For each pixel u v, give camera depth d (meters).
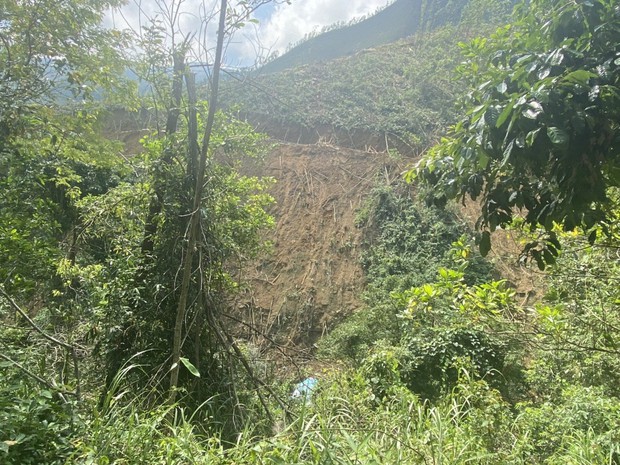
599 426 4.36
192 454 3.20
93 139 6.85
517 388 7.57
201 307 5.66
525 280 12.16
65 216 8.43
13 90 5.43
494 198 2.87
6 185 6.41
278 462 2.88
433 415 3.97
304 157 18.67
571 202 2.26
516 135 2.32
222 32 4.80
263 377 6.87
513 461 3.88
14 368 4.23
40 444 3.04
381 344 8.41
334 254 15.12
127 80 6.55
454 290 4.27
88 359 5.93
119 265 6.02
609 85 2.15
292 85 23.02
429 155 3.43
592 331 4.65
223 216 7.19
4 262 5.13
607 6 2.38
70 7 5.57
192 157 5.95
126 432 3.34
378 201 15.83
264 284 14.38
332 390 5.67
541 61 2.43
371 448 3.28
